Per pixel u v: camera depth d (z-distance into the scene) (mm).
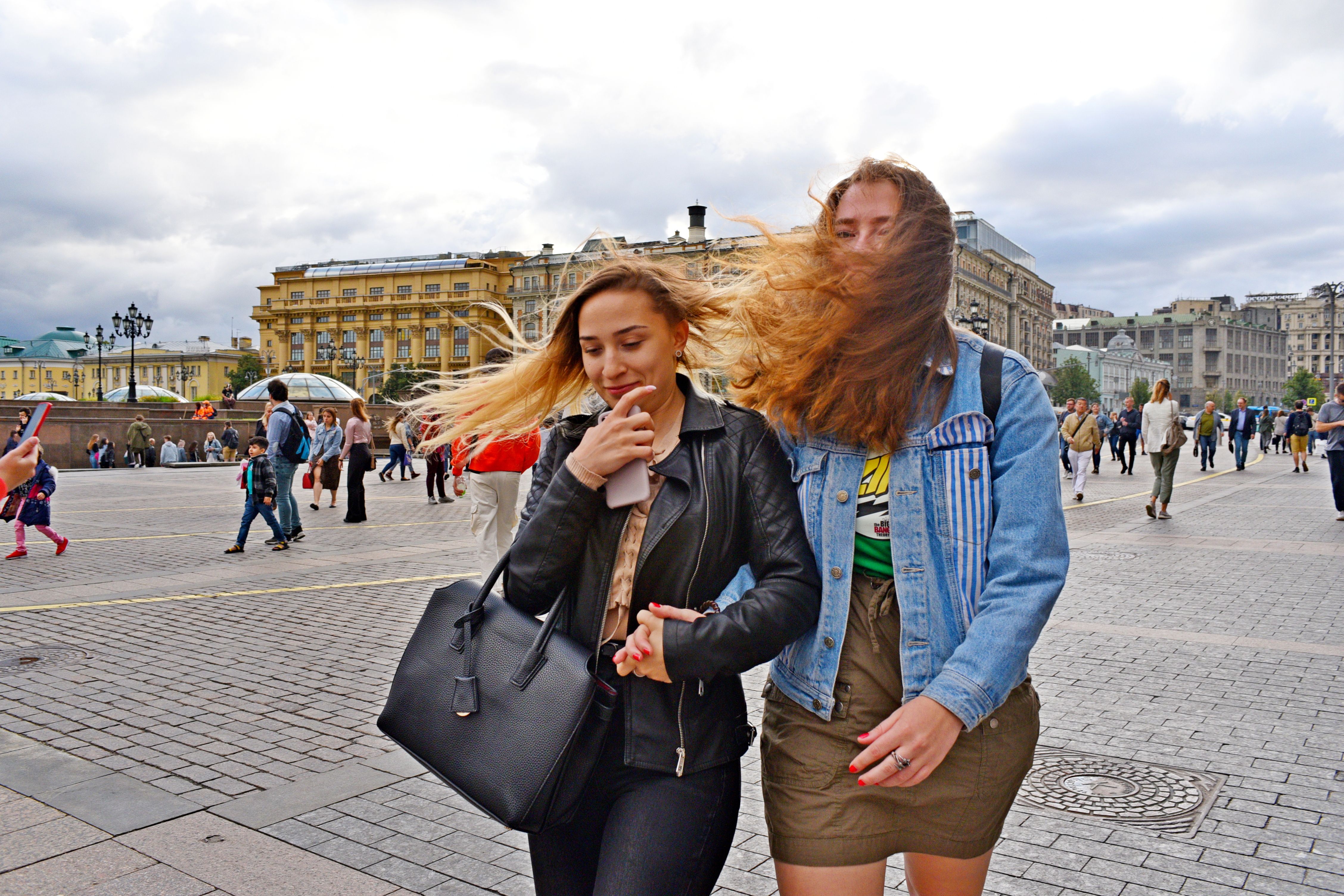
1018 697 1688
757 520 1721
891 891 3004
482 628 1755
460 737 1693
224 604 7637
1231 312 198000
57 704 4875
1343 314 186250
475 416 2057
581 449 1731
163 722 4582
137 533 12562
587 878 1808
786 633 1639
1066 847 3209
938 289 1652
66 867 3053
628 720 1701
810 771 1679
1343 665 5531
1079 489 16781
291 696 5051
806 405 1710
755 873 3096
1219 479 22469
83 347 162125
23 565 9703
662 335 1776
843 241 1746
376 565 9781
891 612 1669
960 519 1630
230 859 3131
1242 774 3842
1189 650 5887
